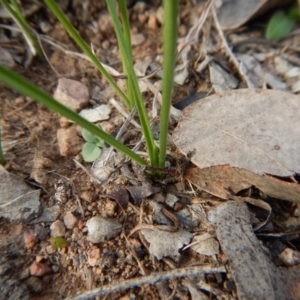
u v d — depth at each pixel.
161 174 0.10
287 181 0.09
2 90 0.11
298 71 0.12
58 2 0.12
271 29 0.12
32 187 0.10
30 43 0.12
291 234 0.09
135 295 0.08
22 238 0.09
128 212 0.09
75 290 0.09
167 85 0.07
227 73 0.12
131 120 0.10
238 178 0.09
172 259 0.09
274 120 0.09
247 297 0.08
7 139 0.10
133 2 0.13
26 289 0.09
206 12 0.11
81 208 0.09
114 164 0.10
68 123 0.11
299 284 0.08
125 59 0.08
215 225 0.09
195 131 0.10
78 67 0.12
